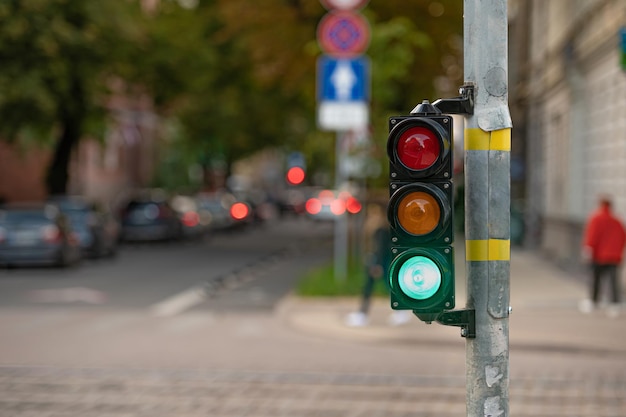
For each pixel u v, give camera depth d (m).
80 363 19.22
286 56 50.84
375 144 33.78
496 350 7.44
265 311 28.86
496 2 7.51
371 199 34.84
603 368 19.34
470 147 7.51
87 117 58.03
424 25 47.38
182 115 70.19
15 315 27.53
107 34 54.38
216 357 20.16
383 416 14.44
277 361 19.73
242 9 51.03
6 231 42.66
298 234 83.25
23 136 60.94
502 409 7.45
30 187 75.69
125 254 56.25
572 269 42.12
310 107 52.03
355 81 29.89
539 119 59.69
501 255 7.45
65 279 39.22
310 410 14.88
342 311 26.91
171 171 92.88
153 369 18.55
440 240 7.30
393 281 7.21
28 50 52.72
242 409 14.95
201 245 66.75
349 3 29.47
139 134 97.19
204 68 62.41
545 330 23.48
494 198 7.46
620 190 36.97
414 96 47.28
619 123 37.25
